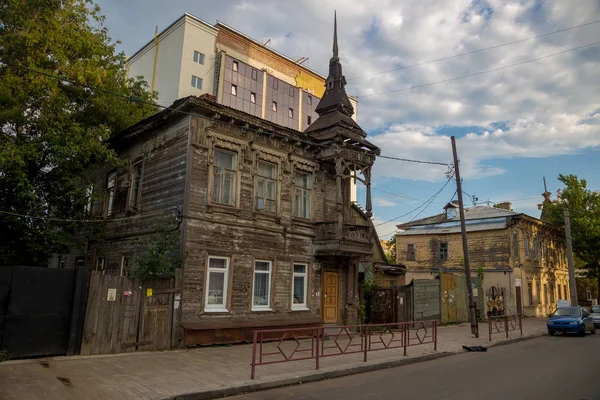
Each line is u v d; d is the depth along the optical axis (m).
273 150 17.59
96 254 19.88
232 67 46.50
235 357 12.33
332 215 19.75
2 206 15.16
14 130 15.80
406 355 13.72
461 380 10.31
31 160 15.12
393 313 21.64
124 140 18.55
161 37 44.97
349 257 19.39
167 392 8.23
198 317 14.23
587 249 37.38
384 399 8.33
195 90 42.53
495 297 31.59
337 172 18.53
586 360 13.74
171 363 11.04
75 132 15.63
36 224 16.11
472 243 35.75
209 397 8.42
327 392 8.98
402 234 40.25
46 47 15.57
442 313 25.23
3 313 10.46
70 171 16.64
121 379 9.08
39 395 7.67
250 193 16.52
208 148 15.40
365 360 12.23
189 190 14.66
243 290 15.77
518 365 12.71
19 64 14.98
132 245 17.14
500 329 23.58
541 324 28.67
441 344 16.89
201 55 43.69
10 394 7.61
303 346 15.06
